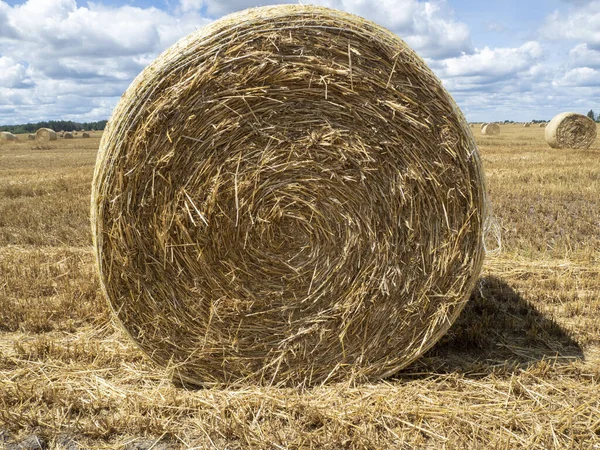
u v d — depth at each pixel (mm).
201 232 3738
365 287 3875
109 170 3602
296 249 3869
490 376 3941
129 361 4309
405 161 3721
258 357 3955
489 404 3576
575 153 19266
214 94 3572
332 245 3857
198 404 3580
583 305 5230
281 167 3729
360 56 3596
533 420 3387
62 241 8008
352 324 3920
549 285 5871
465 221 3820
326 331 3934
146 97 3533
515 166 15156
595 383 3863
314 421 3422
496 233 4023
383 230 3812
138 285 3799
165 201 3668
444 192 3768
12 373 4031
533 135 37406
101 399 3615
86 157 24766
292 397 3715
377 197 3777
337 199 3791
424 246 3834
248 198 3730
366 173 3756
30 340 4719
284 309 3914
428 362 4172
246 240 3789
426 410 3496
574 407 3527
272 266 3861
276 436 3260
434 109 3678
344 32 3572
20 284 5969
